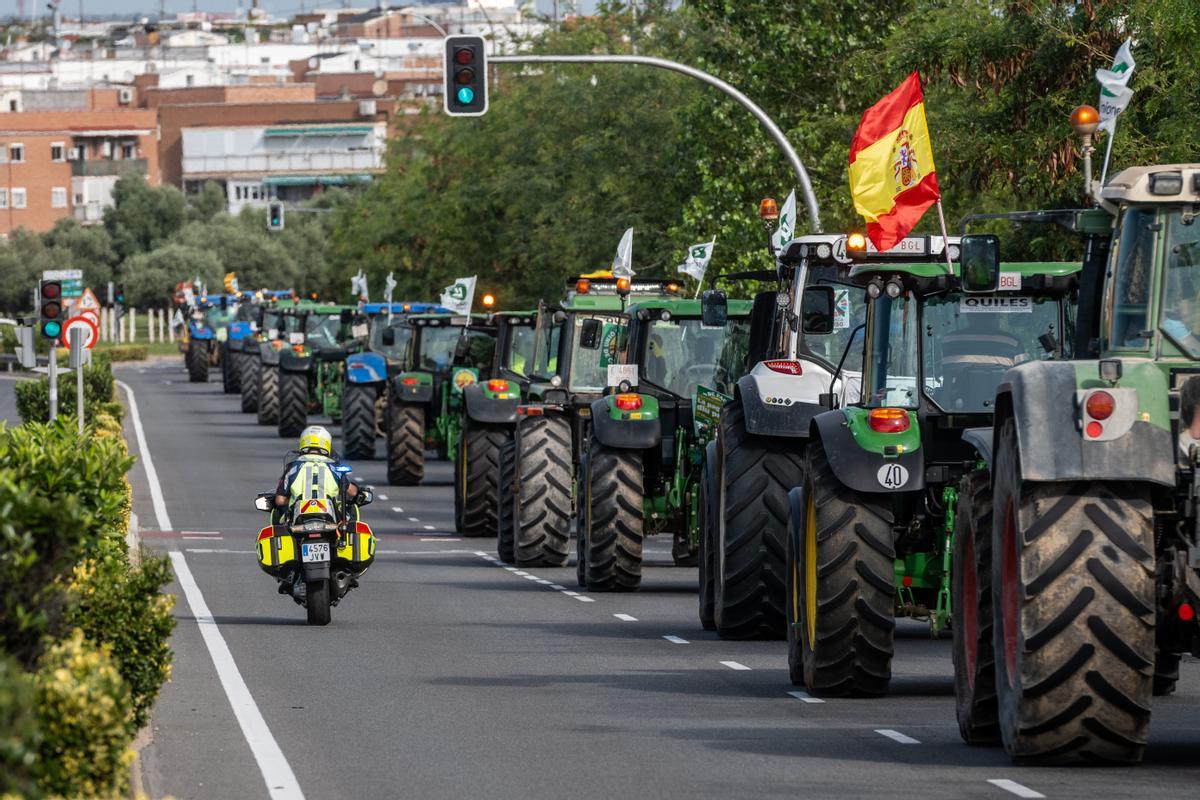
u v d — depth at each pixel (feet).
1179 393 93.40
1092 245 104.32
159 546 258.37
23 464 105.19
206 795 95.25
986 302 125.29
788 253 150.30
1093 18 231.50
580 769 100.48
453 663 145.07
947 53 247.29
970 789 91.91
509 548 238.07
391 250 627.87
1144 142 229.04
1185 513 91.61
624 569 199.00
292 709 122.72
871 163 138.72
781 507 154.30
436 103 634.84
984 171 251.19
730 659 146.41
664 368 202.90
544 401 238.89
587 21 543.80
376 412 460.14
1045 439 90.43
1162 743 104.12
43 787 72.13
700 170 362.94
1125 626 90.48
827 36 367.04
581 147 463.83
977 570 102.63
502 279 555.28
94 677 75.87
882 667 122.72
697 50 386.93
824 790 93.25
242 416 578.66
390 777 99.35
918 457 121.39
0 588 76.38
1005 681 96.43
